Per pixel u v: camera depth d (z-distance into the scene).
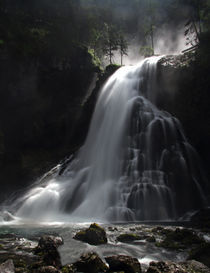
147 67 29.34
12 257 8.62
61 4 45.47
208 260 8.09
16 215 20.44
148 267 7.62
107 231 12.41
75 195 21.88
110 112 29.61
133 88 29.47
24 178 26.20
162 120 23.70
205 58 23.91
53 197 22.00
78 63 35.00
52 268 7.09
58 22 40.19
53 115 32.38
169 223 15.57
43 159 28.91
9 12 36.62
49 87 31.92
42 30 34.69
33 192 23.52
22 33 31.52
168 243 10.09
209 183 22.41
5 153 27.39
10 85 29.41
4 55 28.64
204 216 16.45
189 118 24.22
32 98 30.77
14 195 24.52
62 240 10.13
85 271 7.34
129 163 22.83
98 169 24.78
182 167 21.16
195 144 23.88
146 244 10.18
